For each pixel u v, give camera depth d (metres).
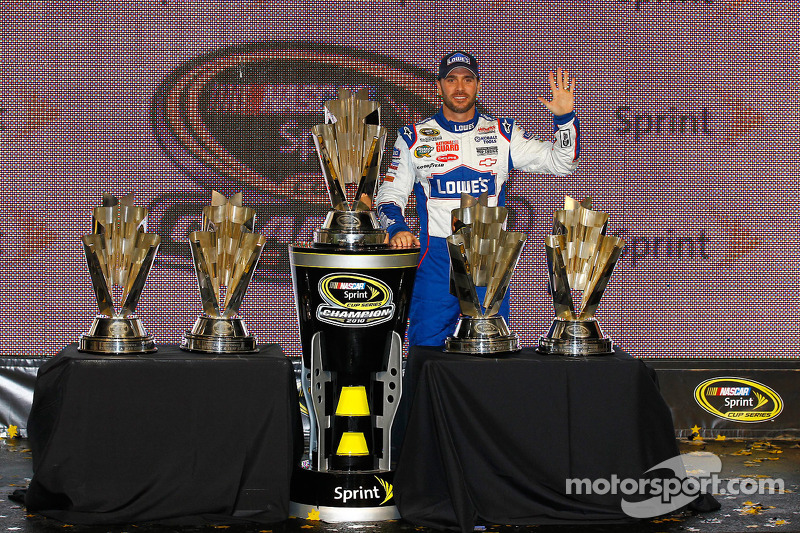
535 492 8.77
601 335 9.17
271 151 12.47
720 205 12.76
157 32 12.31
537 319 12.68
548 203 12.63
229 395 8.68
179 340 12.46
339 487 9.00
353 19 12.43
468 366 8.64
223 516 8.73
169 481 8.62
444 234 10.67
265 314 12.52
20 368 12.41
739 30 12.62
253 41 12.38
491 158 10.72
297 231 12.52
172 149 12.39
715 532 8.61
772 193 12.77
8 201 12.34
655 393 8.85
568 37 12.54
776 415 12.81
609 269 9.10
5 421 12.39
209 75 12.37
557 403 8.70
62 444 8.52
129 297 9.09
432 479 8.81
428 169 10.69
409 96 12.50
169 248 12.41
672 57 12.60
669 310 12.80
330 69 12.45
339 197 9.23
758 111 12.69
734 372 12.80
